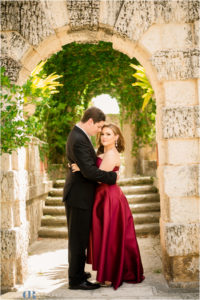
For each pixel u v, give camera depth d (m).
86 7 3.21
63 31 3.33
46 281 3.40
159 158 3.45
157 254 4.30
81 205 3.17
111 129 3.34
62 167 8.04
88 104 9.77
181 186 3.22
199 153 3.22
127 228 3.32
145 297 2.92
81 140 3.15
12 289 3.13
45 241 5.16
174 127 3.21
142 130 8.23
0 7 3.20
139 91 8.36
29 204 4.91
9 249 3.12
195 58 3.19
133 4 3.22
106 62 8.15
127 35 3.24
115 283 3.14
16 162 3.30
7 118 2.74
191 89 3.25
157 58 3.23
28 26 3.22
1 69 2.74
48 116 7.19
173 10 3.22
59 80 7.83
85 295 3.00
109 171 3.22
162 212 3.42
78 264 3.16
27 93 2.85
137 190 6.42
